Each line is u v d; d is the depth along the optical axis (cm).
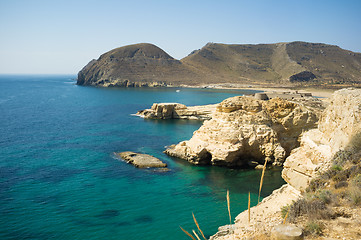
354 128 2205
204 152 4884
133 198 3475
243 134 4875
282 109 5147
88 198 3450
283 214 1888
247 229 1895
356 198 1569
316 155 2422
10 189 3666
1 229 2711
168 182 4047
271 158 4850
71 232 2678
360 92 2447
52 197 3453
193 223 2866
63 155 5272
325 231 1377
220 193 3666
